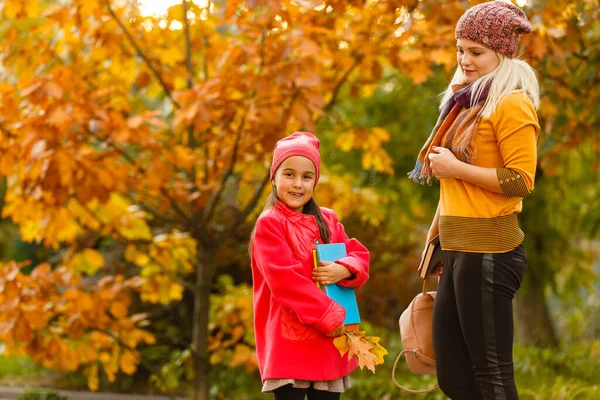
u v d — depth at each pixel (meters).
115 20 7.02
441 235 3.48
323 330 3.42
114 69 7.45
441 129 3.49
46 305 6.87
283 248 3.52
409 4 6.27
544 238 13.14
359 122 13.20
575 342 14.98
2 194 18.03
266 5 5.70
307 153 3.64
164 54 7.50
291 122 6.80
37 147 5.99
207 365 7.79
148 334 7.41
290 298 3.44
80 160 6.13
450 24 6.50
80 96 6.30
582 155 10.88
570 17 6.61
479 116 3.31
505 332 3.35
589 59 7.23
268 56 6.52
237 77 6.22
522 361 10.96
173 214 8.57
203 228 7.56
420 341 3.87
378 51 6.65
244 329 8.29
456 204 3.41
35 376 13.49
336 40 6.82
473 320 3.35
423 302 3.90
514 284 3.38
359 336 3.49
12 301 6.63
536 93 3.36
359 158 13.09
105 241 11.52
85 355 7.19
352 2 6.37
